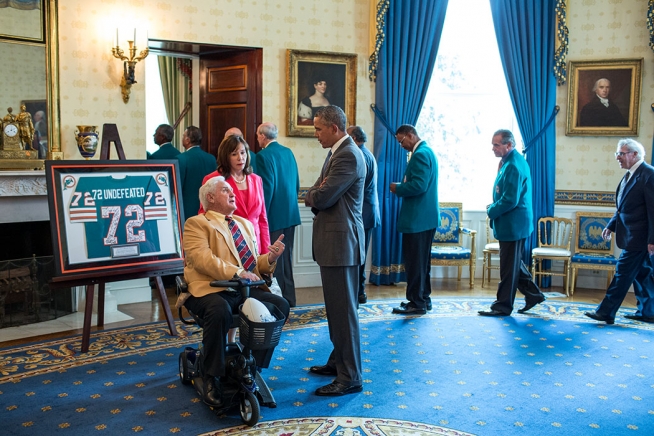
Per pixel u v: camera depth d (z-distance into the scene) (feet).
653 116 23.62
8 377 13.55
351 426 11.30
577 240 23.98
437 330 17.43
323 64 23.17
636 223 17.89
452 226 24.75
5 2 17.95
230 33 21.90
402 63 23.86
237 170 14.23
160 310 19.60
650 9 22.94
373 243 24.25
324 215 12.72
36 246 19.43
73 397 12.50
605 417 11.88
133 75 19.70
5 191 17.29
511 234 18.63
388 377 13.78
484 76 25.63
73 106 19.38
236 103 23.00
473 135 25.82
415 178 18.43
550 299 22.11
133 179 16.10
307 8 23.00
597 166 24.36
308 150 23.44
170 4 20.86
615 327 18.11
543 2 23.79
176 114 31.65
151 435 10.89
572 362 14.93
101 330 17.12
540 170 24.35
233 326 12.25
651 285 18.88
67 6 19.10
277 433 10.99
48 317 18.21
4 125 18.03
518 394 12.93
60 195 15.10
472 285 23.77
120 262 15.62
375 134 24.09
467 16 25.50
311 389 13.01
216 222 12.53
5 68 18.03
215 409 11.78
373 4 23.45
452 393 12.92
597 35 24.04
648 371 14.38
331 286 12.70
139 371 13.97
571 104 24.16
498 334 17.15
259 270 12.55
